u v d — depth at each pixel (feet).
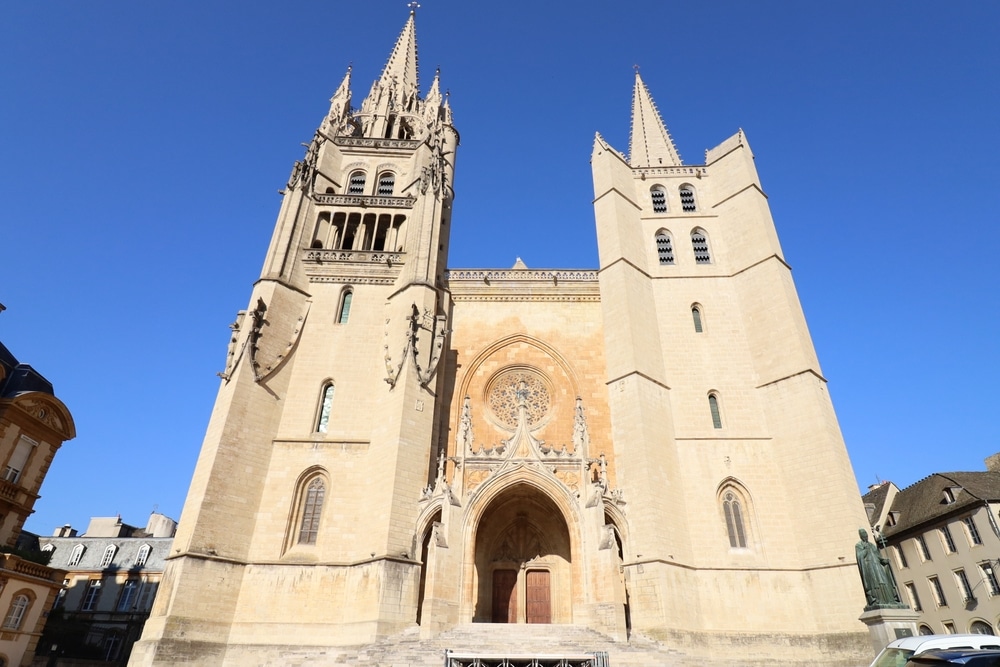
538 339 148.77
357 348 136.15
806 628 109.60
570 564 125.90
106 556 234.79
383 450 119.75
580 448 124.88
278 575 110.93
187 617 100.53
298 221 149.18
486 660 75.97
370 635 100.32
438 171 166.40
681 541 116.57
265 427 123.24
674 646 103.14
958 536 170.19
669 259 155.74
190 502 111.14
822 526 114.21
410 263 143.02
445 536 110.32
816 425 120.98
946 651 38.93
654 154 192.24
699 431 129.80
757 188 154.40
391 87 202.39
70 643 204.44
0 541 127.95
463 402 141.49
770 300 138.51
